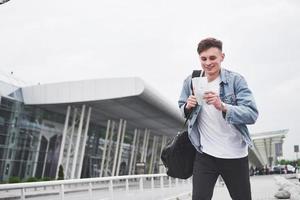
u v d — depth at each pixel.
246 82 3.21
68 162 33.94
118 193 10.30
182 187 17.00
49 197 6.89
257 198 14.30
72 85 29.97
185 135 3.32
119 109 33.81
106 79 28.72
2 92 30.23
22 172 32.31
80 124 32.34
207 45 3.15
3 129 30.55
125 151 47.94
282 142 81.25
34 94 31.59
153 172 53.38
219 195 16.61
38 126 33.84
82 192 8.30
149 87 28.62
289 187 14.59
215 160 3.20
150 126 43.94
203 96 3.00
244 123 3.03
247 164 3.23
